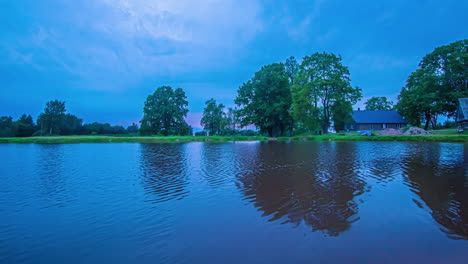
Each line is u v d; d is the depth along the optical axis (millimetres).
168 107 55531
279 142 34250
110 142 36312
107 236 4879
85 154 18969
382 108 76375
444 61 46312
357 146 23938
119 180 9547
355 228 5078
